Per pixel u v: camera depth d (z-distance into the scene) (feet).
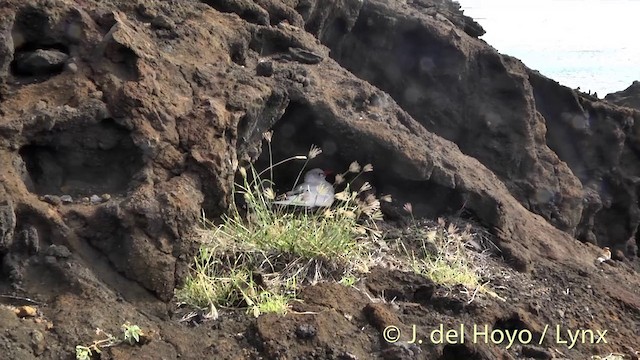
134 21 14.02
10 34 12.01
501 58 21.61
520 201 20.83
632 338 13.64
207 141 12.30
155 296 11.05
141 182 11.56
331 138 15.15
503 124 21.42
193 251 11.66
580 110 24.57
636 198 25.32
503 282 14.28
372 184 15.62
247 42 15.89
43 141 11.43
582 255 17.47
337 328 11.10
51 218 10.73
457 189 15.78
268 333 10.64
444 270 13.64
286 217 13.84
